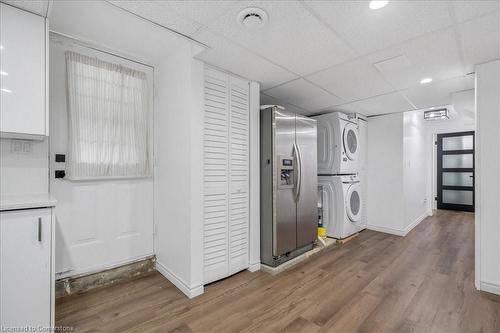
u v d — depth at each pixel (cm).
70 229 203
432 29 163
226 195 236
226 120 238
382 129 425
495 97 208
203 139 214
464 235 399
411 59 209
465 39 175
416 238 382
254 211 260
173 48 215
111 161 221
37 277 131
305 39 179
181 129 214
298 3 139
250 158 259
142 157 242
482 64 214
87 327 162
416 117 484
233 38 179
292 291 213
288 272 254
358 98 324
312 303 194
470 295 207
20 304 127
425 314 180
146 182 248
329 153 370
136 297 200
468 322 171
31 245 130
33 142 179
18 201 134
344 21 156
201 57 208
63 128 199
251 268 255
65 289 200
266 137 265
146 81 247
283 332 159
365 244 351
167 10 150
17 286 126
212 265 223
